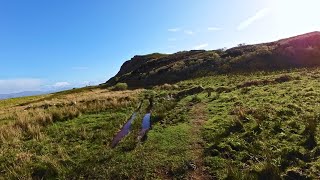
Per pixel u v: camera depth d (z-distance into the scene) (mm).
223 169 13219
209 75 68875
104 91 71625
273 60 69062
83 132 21016
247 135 16391
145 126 22469
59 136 20984
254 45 94688
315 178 11406
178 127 19781
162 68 87938
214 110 23875
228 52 88562
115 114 27344
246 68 67375
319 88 27953
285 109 20375
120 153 16516
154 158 15117
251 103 24625
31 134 21812
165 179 13133
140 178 13461
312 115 18219
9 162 16531
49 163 15617
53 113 27047
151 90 54031
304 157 13164
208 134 17453
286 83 35312
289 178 11703
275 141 15094
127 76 103938
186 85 55469
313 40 75250
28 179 14180
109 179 13781
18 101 70875
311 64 62250
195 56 99688
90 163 15680
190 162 14125
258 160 13445
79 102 35188
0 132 22172
